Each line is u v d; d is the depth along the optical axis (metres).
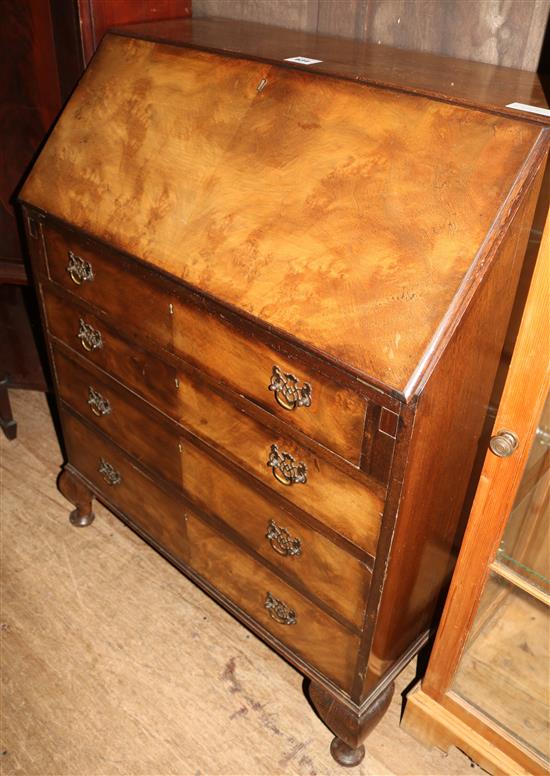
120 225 1.32
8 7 1.54
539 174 0.98
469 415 1.15
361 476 1.08
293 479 1.20
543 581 1.19
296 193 1.14
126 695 1.59
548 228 0.93
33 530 1.99
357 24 1.57
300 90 1.21
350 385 1.01
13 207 1.80
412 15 1.48
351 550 1.18
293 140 1.18
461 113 1.05
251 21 1.74
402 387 0.95
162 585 1.85
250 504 1.35
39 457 2.24
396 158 1.08
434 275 0.98
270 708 1.58
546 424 1.08
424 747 1.52
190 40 1.42
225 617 1.77
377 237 1.04
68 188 1.43
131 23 1.60
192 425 1.38
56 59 1.57
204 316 1.20
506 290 1.06
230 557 1.49
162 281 1.25
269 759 1.48
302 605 1.36
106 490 1.83
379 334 0.99
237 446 1.29
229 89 1.29
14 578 1.85
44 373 2.20
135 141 1.37
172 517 1.61
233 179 1.21
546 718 1.35
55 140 1.50
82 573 1.87
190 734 1.52
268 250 1.13
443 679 1.41
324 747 1.51
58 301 1.59
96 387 1.62
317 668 1.41
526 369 1.03
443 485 1.20
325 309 1.04
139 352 1.41
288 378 1.10
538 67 1.39
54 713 1.55
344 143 1.13
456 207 1.00
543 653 1.34
